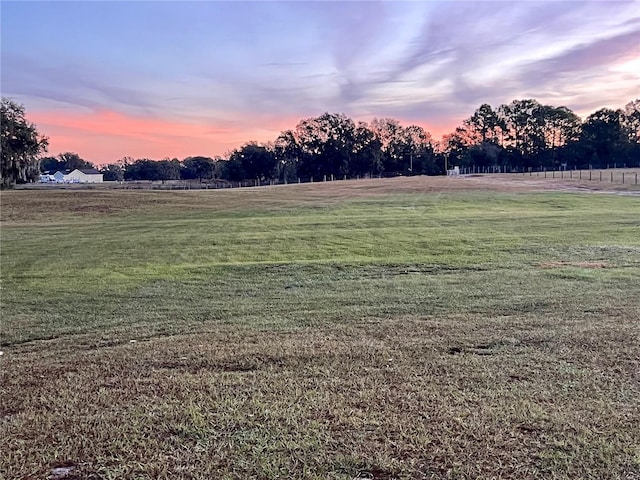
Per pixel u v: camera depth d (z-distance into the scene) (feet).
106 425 12.95
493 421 12.67
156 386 15.87
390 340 20.93
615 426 12.37
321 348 19.86
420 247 58.49
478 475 10.28
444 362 17.65
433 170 347.15
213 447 11.62
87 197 154.81
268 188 200.75
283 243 63.77
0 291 36.50
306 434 12.14
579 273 38.60
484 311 26.43
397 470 10.51
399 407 13.66
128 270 46.06
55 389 15.96
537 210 108.78
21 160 248.11
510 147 364.58
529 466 10.59
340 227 79.97
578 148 345.51
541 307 27.04
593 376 15.97
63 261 52.37
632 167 320.70
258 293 34.01
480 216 92.89
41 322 26.76
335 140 342.64
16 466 11.04
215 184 293.84
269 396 14.66
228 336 22.54
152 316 27.63
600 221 80.43
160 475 10.54
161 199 151.43
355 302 29.86
